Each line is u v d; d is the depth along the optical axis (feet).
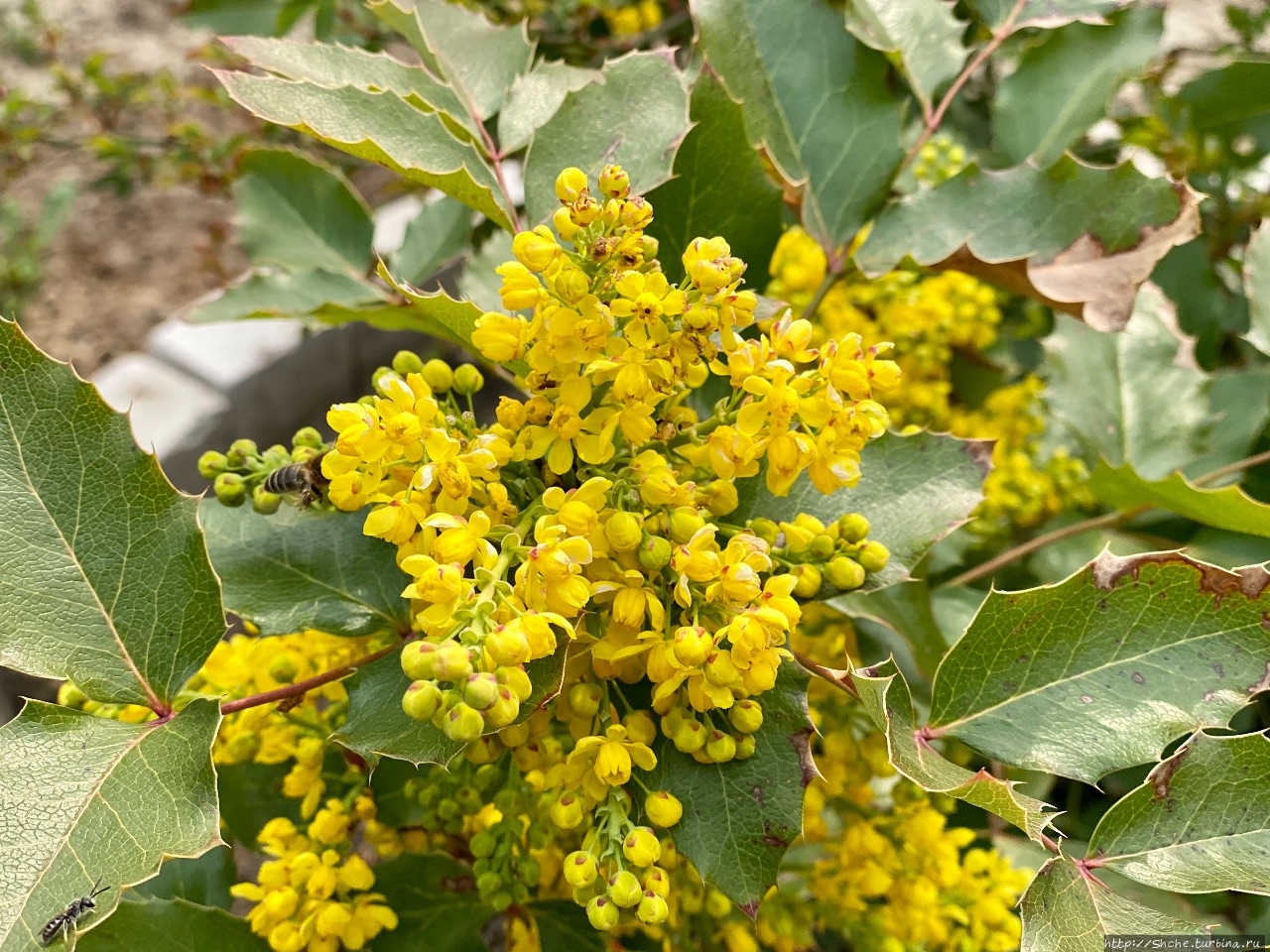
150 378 1.80
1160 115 1.07
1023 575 0.91
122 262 2.15
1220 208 1.11
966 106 1.21
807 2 0.68
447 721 0.38
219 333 1.85
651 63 0.58
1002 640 0.51
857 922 0.71
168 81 1.72
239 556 0.58
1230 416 0.87
